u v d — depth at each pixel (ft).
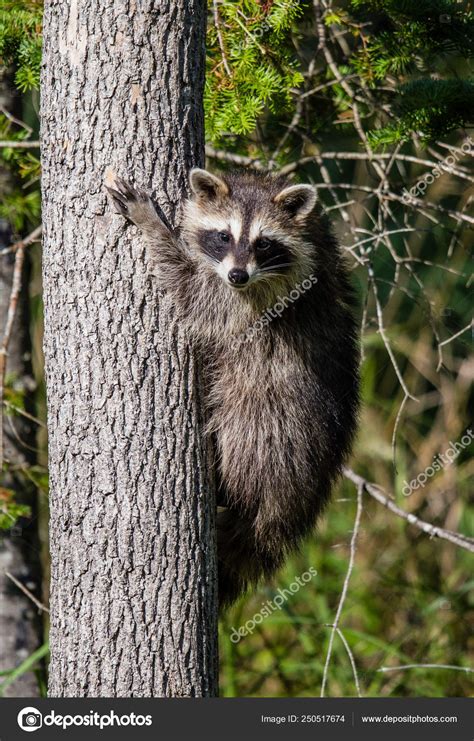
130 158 25.61
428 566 52.75
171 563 26.22
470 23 34.01
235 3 31.91
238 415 31.78
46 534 47.24
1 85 39.29
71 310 25.88
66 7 25.16
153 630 26.09
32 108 43.93
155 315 26.32
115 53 25.08
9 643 41.60
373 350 55.77
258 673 45.96
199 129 26.91
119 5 24.93
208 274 30.73
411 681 45.57
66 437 26.16
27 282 42.57
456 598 50.08
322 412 32.81
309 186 32.09
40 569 42.68
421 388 59.21
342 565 51.01
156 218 26.04
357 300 35.47
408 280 48.55
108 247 25.75
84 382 25.88
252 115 31.86
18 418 42.27
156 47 25.34
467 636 49.11
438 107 33.37
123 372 25.95
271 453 32.19
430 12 33.73
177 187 26.43
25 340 42.57
